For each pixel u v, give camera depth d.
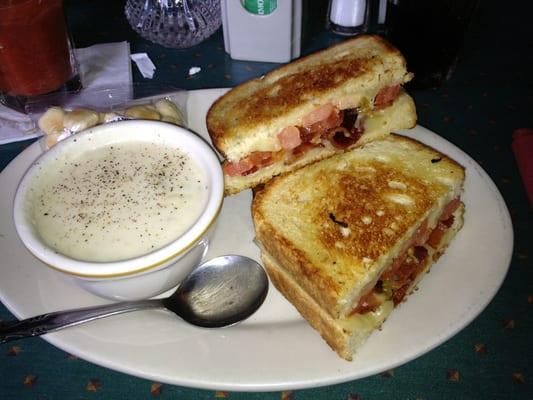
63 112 0.33
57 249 0.25
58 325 0.23
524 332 0.25
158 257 0.23
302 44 0.43
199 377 0.22
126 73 0.40
